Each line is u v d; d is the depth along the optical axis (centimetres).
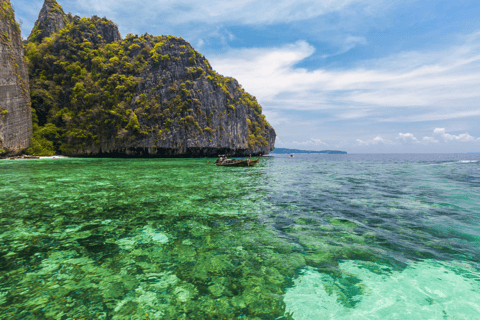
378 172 2153
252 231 580
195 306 310
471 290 345
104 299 320
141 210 768
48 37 5956
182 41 6053
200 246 493
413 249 475
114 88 5156
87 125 4953
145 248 482
